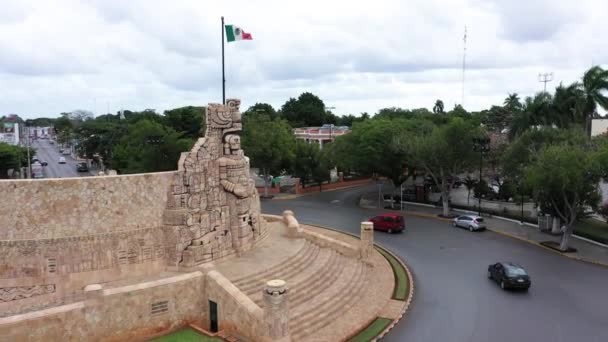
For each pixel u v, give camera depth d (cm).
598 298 3027
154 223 2803
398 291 3138
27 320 2052
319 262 3275
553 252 4131
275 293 2167
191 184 2892
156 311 2398
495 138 6725
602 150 3962
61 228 2536
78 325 2180
